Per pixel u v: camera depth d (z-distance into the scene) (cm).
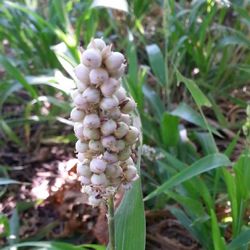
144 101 30
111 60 11
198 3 30
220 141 30
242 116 32
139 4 34
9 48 42
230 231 22
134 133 12
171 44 32
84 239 24
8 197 27
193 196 22
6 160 30
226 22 39
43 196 27
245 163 19
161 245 23
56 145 31
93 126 12
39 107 32
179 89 34
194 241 23
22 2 36
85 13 28
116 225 16
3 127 30
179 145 26
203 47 33
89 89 12
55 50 27
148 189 26
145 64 36
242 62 34
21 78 27
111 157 12
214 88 32
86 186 13
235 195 19
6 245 23
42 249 18
